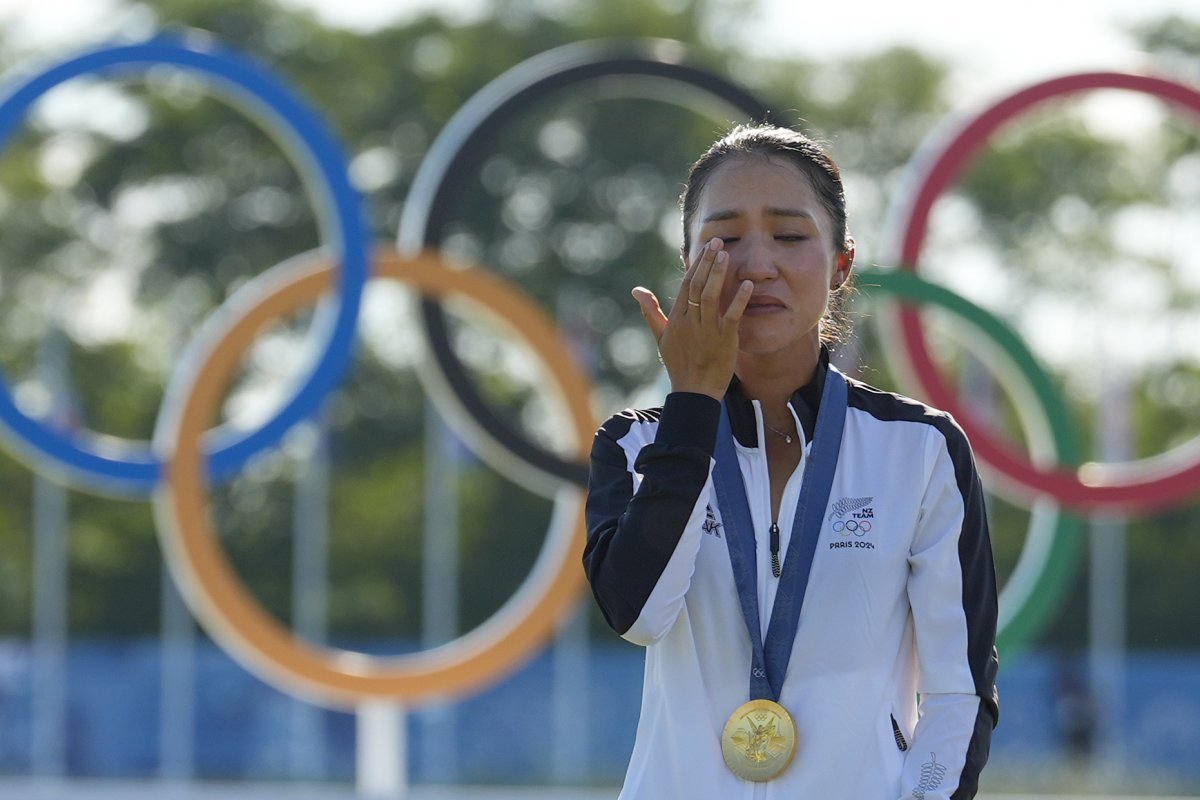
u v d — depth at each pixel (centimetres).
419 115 11756
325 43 11800
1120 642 9969
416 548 11700
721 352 1120
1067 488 4069
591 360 11725
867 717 1151
